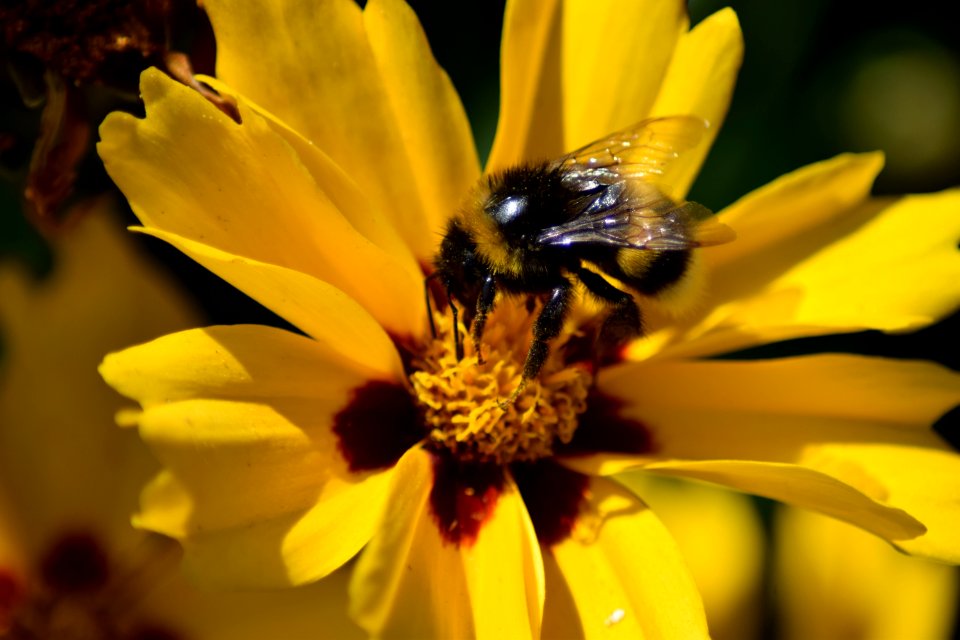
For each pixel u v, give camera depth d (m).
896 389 0.18
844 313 0.18
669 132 0.19
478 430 0.18
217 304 0.19
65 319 0.19
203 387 0.17
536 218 0.18
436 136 0.18
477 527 0.18
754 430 0.18
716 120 0.19
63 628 0.19
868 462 0.18
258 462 0.17
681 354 0.18
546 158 0.19
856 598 0.20
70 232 0.18
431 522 0.18
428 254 0.18
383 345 0.18
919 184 0.21
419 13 0.20
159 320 0.19
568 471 0.18
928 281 0.18
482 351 0.18
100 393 0.19
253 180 0.17
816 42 0.20
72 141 0.18
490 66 0.20
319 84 0.18
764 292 0.19
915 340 0.20
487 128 0.20
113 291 0.19
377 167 0.18
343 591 0.19
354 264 0.18
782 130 0.20
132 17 0.18
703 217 0.18
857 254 0.19
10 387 0.19
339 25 0.18
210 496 0.17
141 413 0.17
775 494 0.18
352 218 0.18
